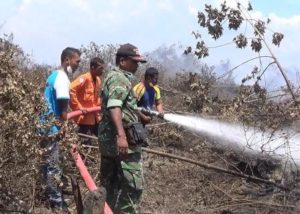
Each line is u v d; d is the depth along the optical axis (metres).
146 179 6.64
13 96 4.03
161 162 7.35
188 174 6.84
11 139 4.00
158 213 5.79
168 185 6.55
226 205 6.14
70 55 5.75
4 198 4.25
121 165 4.75
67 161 5.07
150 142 8.31
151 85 7.40
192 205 6.06
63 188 5.66
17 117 4.01
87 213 4.20
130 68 4.86
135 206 4.80
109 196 4.86
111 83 4.69
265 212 5.93
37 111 4.25
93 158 6.77
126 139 4.71
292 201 6.00
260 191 6.37
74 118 7.10
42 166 4.70
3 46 4.44
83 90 7.09
